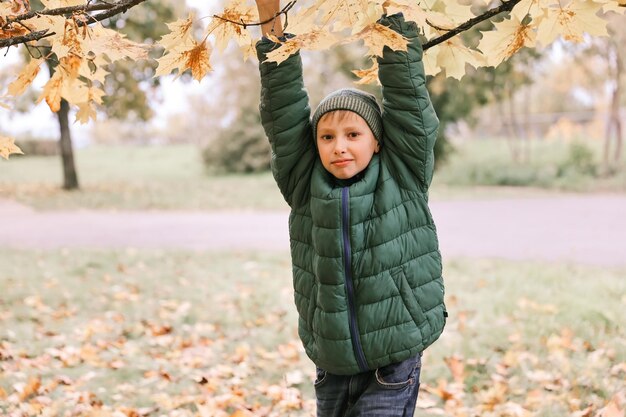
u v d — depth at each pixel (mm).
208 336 4523
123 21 14789
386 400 1956
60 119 17391
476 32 9758
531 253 7453
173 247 8570
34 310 5164
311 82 23203
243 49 2189
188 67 1984
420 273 1984
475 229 9531
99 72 2107
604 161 17609
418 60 1968
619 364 3502
